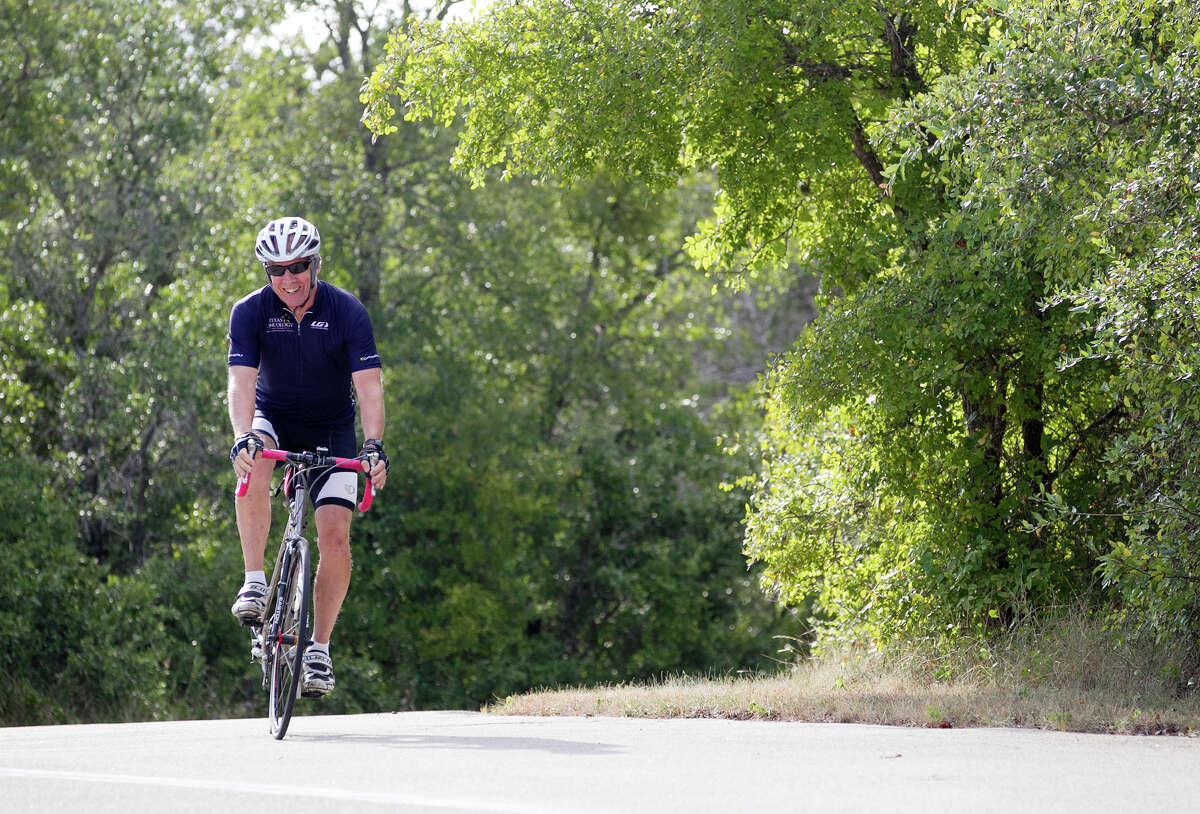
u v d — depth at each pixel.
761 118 43.00
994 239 33.81
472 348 111.38
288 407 23.42
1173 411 29.19
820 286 44.62
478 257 109.50
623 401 119.06
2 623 72.56
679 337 124.62
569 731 23.66
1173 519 29.92
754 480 49.47
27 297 85.69
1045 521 34.22
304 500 22.69
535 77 43.53
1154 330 28.28
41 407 84.25
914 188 40.81
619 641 118.75
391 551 104.00
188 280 88.50
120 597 78.25
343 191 104.00
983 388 40.50
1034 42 31.11
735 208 45.75
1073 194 30.34
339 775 16.81
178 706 83.62
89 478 86.56
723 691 32.78
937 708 26.33
